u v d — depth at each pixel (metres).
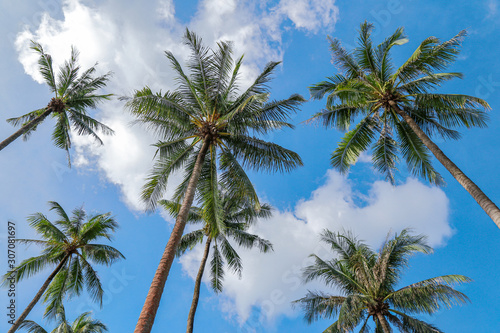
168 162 13.59
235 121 12.83
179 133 14.01
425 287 15.36
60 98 19.30
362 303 16.89
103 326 25.55
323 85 15.81
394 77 14.73
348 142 15.67
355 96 14.38
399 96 14.86
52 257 19.00
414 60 13.69
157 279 7.94
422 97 14.29
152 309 7.23
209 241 21.14
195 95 13.33
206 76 13.33
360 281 18.00
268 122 13.30
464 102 12.79
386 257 17.44
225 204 21.02
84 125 20.77
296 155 13.43
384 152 16.20
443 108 14.31
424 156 15.19
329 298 17.72
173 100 12.88
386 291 17.48
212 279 20.62
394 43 14.78
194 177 11.45
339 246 19.34
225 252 21.19
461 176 11.42
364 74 15.37
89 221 20.50
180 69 13.15
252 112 12.56
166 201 19.08
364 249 19.50
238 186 12.87
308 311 17.42
